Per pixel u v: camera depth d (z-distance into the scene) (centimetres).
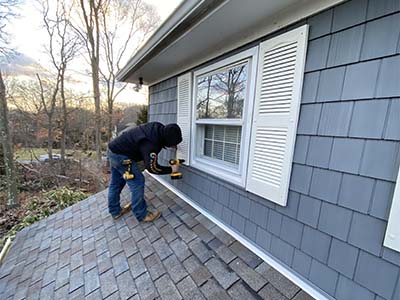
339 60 114
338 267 121
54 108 948
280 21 144
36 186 839
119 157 238
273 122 151
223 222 213
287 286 138
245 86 180
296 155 139
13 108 865
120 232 242
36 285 203
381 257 103
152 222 241
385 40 97
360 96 107
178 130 236
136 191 240
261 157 163
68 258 227
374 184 103
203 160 246
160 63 274
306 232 137
